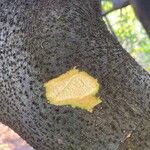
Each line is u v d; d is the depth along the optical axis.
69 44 0.34
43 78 0.33
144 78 0.35
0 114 0.37
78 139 0.34
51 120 0.33
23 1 0.35
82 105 0.33
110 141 0.33
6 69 0.34
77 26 0.34
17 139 1.18
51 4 0.35
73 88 0.33
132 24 1.06
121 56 0.35
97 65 0.34
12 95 0.34
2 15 0.35
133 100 0.34
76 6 0.35
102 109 0.33
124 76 0.34
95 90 0.33
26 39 0.34
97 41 0.34
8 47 0.34
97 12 0.37
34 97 0.33
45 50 0.33
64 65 0.33
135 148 0.34
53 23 0.34
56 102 0.33
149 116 0.34
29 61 0.33
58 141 0.34
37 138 0.35
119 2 0.60
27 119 0.35
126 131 0.33
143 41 1.21
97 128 0.33
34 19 0.34
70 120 0.33
